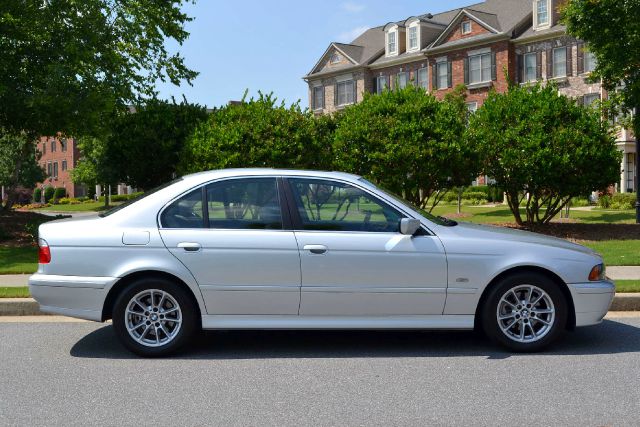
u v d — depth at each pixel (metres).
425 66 47.19
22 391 5.06
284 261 6.04
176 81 25.94
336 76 53.12
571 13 17.91
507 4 45.28
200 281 6.03
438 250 6.07
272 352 6.27
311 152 17.47
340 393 4.97
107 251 6.07
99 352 6.30
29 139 18.94
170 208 6.20
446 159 16.30
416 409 4.58
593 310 6.17
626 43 17.41
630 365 5.73
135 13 23.56
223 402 4.77
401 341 6.69
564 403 4.69
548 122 16.72
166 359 6.03
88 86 16.28
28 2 16.44
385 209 6.23
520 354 6.14
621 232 16.47
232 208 6.20
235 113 17.70
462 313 6.12
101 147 42.78
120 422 4.36
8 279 9.97
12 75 16.36
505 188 17.28
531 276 6.09
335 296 6.05
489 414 4.47
